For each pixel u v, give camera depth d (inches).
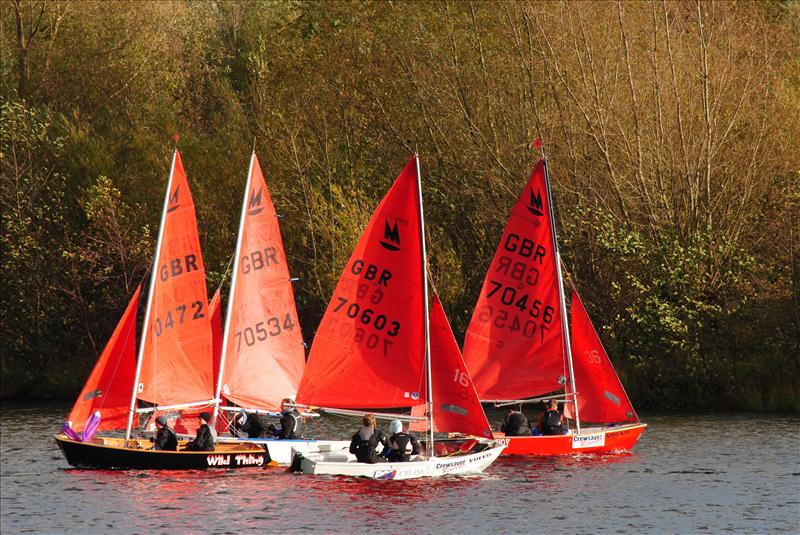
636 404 7667.3
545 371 5526.6
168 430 5108.3
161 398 5137.8
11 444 6181.1
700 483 4690.0
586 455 5457.7
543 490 4554.6
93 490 4596.5
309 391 4958.2
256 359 5423.2
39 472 5049.2
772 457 5349.4
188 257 5231.3
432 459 4842.5
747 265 7583.7
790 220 7632.9
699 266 7647.6
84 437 5093.5
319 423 7234.3
